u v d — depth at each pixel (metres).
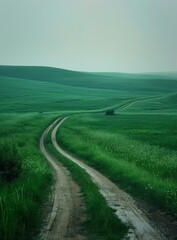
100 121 94.81
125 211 15.36
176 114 118.56
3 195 15.27
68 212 15.43
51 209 15.95
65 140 53.78
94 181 22.94
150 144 47.97
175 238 12.05
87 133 61.53
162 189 17.86
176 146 46.25
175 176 22.31
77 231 12.98
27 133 64.94
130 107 145.50
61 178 24.53
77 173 25.80
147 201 17.31
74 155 39.81
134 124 86.25
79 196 18.52
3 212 12.87
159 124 85.81
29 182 19.05
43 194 18.66
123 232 12.65
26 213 13.62
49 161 35.34
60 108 140.25
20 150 36.72
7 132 63.50
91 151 37.78
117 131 69.31
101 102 162.25
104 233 12.56
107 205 16.25
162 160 27.34
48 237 12.38
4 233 11.54
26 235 12.17
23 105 145.50
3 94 184.88
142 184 19.88
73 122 91.88
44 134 68.19
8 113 117.19
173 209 15.02
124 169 24.78
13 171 20.23
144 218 14.42
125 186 21.12
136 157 30.81
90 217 14.60
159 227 13.28
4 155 20.83
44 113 116.44
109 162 28.88
